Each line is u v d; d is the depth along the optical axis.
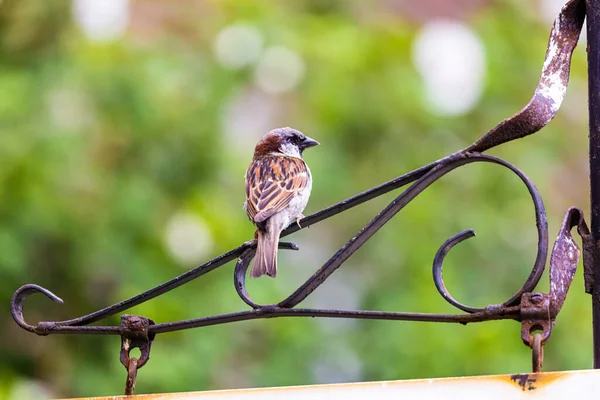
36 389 12.37
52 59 12.90
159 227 12.84
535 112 5.04
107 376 12.19
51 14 12.60
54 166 12.27
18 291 5.76
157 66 13.55
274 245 7.14
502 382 4.32
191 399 4.82
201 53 14.88
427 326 12.21
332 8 16.47
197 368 11.85
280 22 15.70
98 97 13.01
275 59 15.32
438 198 14.45
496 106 15.55
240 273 5.59
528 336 4.56
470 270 13.87
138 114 13.10
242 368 12.42
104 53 13.38
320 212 5.51
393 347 12.20
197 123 13.45
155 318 12.12
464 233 5.08
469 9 16.61
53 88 12.75
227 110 14.45
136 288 12.41
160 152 13.14
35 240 12.17
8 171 12.04
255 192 8.38
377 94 15.24
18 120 12.38
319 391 4.59
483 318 4.73
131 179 12.84
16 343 12.43
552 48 5.37
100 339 12.53
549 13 16.98
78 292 12.54
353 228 14.72
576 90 15.85
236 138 14.89
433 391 4.41
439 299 12.86
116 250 12.46
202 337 12.15
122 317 5.54
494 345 11.66
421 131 15.24
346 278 14.28
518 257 14.25
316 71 15.39
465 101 15.59
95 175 12.54
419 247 13.95
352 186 14.88
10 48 12.73
